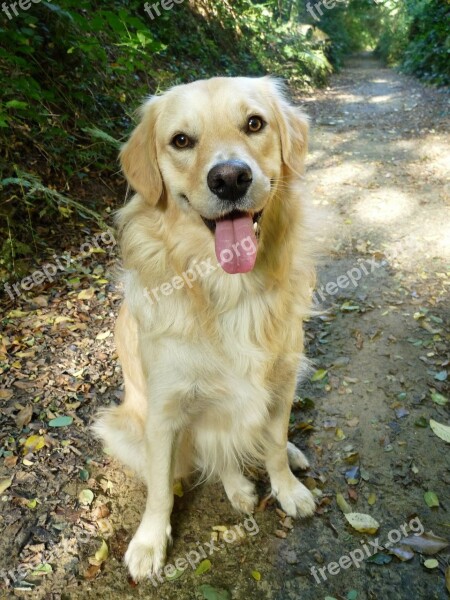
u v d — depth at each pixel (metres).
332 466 0.61
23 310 0.86
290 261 0.51
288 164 0.52
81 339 0.81
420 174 1.52
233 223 0.45
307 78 3.23
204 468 0.58
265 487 0.60
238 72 2.51
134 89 1.40
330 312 0.90
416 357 0.77
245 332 0.48
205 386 0.48
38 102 1.08
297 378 0.60
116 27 1.06
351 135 2.02
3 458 0.60
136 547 0.50
